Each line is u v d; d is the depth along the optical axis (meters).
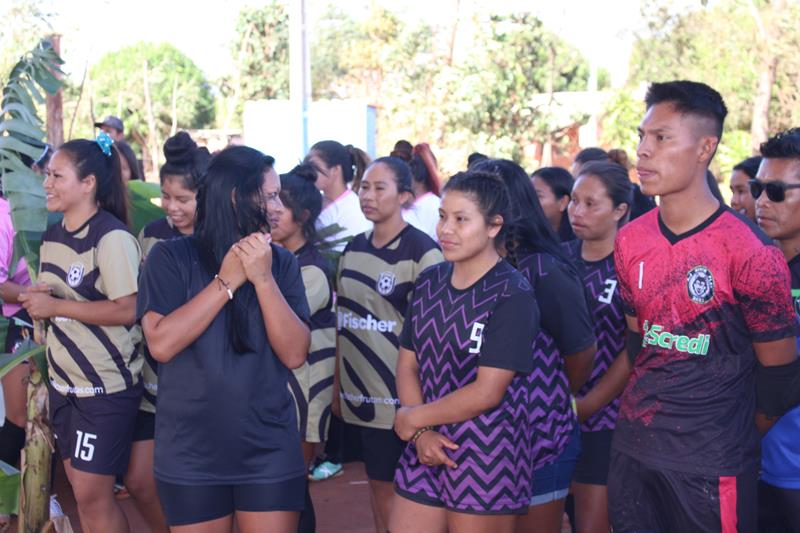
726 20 28.62
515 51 24.89
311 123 17.52
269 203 3.52
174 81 40.06
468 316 3.39
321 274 4.98
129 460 4.52
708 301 3.12
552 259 3.79
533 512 3.82
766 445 3.76
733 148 27.94
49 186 4.21
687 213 3.17
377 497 4.75
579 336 3.78
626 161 7.73
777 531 3.90
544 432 3.75
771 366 3.15
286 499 3.45
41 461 3.98
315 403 4.96
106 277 4.16
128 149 7.09
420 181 7.14
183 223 4.78
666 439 3.20
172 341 3.29
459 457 3.42
